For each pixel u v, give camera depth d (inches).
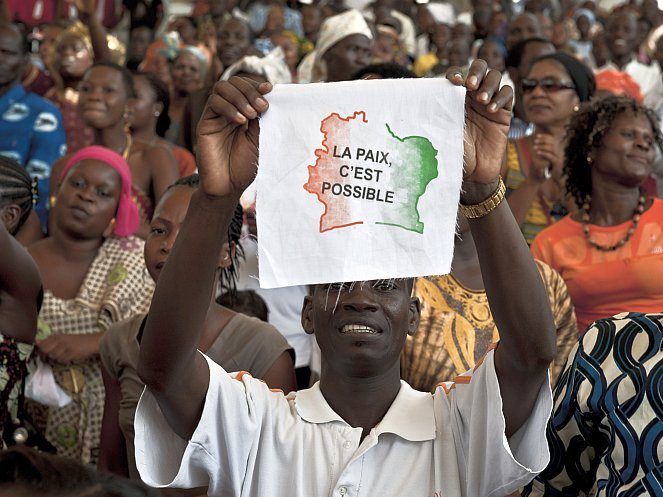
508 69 248.8
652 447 94.0
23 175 140.3
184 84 300.8
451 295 128.4
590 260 156.2
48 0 451.2
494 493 87.7
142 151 218.7
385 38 346.9
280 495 89.4
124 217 159.9
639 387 95.3
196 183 136.3
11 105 234.7
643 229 155.3
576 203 162.7
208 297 82.5
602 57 421.4
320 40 241.1
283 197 79.5
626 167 154.1
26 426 140.9
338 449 89.3
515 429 88.0
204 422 86.5
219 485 90.5
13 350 124.3
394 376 92.6
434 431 90.4
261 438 91.0
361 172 79.5
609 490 96.1
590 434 99.5
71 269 156.4
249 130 80.4
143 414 87.9
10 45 233.6
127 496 52.3
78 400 146.3
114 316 151.1
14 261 121.0
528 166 197.5
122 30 482.9
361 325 88.6
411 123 79.4
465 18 509.0
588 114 159.2
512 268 81.8
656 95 269.9
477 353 126.1
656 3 527.5
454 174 79.0
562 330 139.3
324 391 92.8
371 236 79.7
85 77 219.9
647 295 153.5
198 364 86.6
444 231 79.6
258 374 123.2
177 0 539.5
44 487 51.7
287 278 79.4
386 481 88.7
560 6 537.6
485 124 80.7
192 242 81.0
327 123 79.4
